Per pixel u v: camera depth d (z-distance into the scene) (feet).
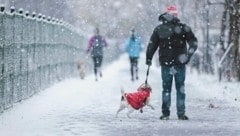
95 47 116.78
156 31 55.88
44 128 49.16
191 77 127.54
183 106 55.62
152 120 54.95
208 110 62.69
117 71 165.99
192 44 55.06
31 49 74.79
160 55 55.77
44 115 57.52
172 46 55.31
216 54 128.67
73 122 53.06
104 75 141.18
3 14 58.23
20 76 67.41
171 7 55.47
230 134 46.29
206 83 103.76
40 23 82.79
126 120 54.85
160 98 76.59
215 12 177.58
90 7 288.51
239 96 77.66
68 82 105.60
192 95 80.59
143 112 61.26
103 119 55.47
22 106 63.98
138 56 118.01
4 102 58.90
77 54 133.28
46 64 88.28
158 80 117.80
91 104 68.33
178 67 55.36
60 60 105.50
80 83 104.83
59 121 53.52
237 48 106.63
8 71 60.54
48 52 90.68
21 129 48.49
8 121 52.95
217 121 54.03
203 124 52.01
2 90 57.82
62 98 74.28
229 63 107.86
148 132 47.34
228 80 107.24
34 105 65.46
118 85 101.86
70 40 120.67
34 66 77.00
